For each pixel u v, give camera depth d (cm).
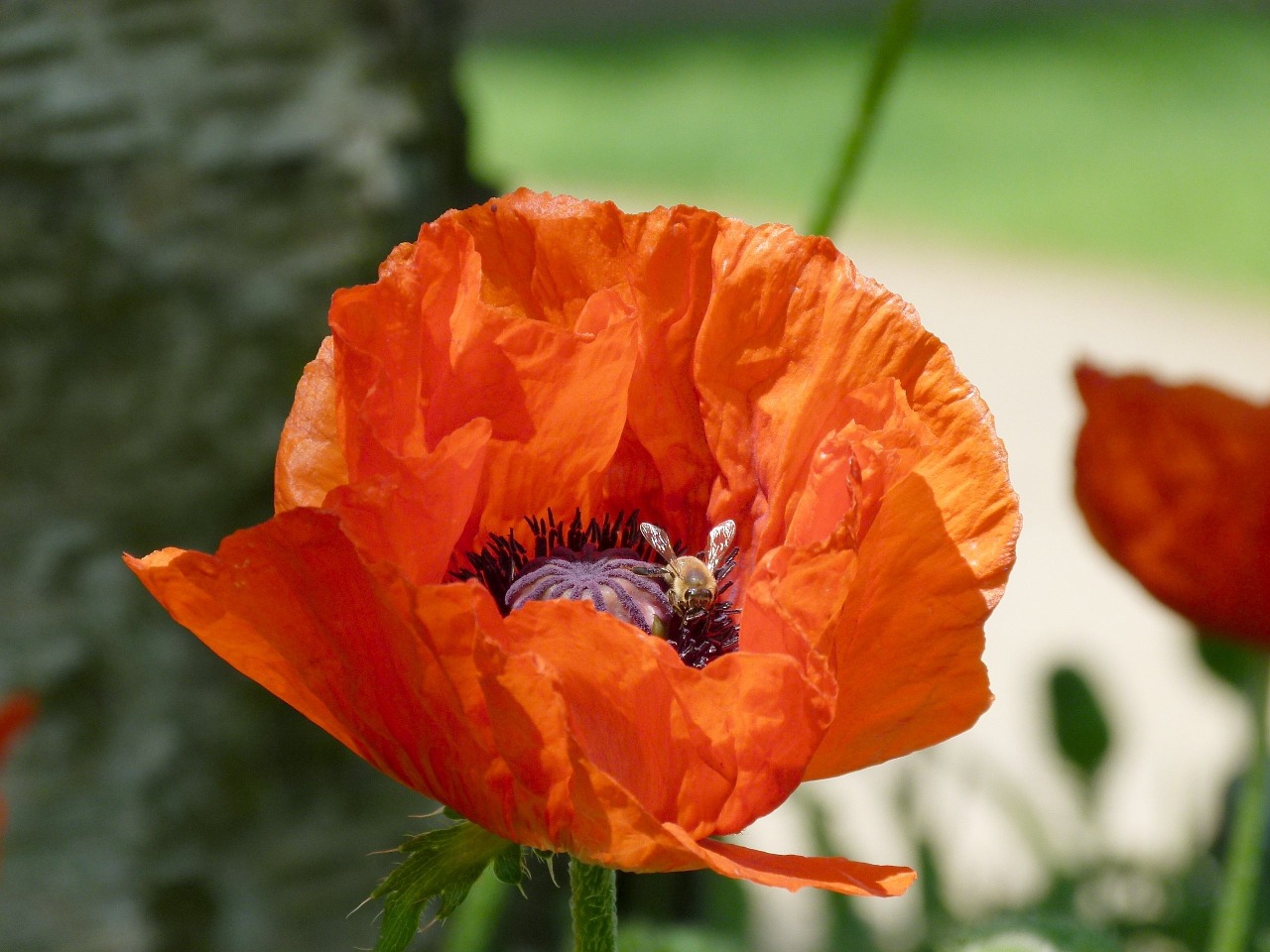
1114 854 87
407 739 49
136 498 82
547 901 95
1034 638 170
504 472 53
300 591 48
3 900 82
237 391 82
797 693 48
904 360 51
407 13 87
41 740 82
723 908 87
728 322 53
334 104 83
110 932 83
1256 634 65
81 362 81
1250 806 65
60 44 79
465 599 47
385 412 50
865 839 108
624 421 53
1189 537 65
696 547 54
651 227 53
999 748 138
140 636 82
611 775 48
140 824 83
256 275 82
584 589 53
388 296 50
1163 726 147
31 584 81
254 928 85
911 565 50
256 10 82
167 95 81
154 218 81
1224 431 63
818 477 50
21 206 79
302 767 85
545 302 53
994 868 107
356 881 87
